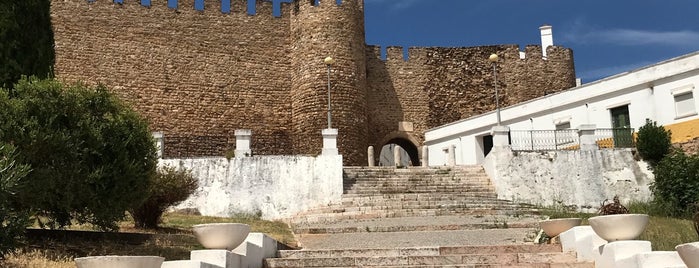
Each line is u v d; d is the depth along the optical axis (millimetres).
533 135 31375
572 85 40000
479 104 38938
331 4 34344
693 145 26266
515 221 18469
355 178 24094
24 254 11320
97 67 32406
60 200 12734
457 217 19734
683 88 27094
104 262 7914
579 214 21422
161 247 13203
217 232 10219
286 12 36281
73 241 13195
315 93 33531
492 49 39750
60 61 31781
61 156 12586
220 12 35219
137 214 17078
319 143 33031
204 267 8984
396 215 20234
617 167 24672
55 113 12758
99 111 13523
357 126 33438
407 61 38969
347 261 11422
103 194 12992
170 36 34094
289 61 35750
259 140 34406
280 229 18484
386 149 44531
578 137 27781
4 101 12477
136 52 33312
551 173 24266
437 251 12148
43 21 14727
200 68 34281
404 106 38281
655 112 27906
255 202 22781
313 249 13289
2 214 9922
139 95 32875
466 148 34625
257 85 35000
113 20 33219
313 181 22812
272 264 11352
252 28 35562
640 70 28672
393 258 11453
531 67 39406
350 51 34031
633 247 9906
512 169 24188
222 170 23125
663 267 9023
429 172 25359
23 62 14023
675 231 16141
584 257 11188
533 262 11336
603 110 29688
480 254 11773
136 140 13820
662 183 23312
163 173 17812
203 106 33938
